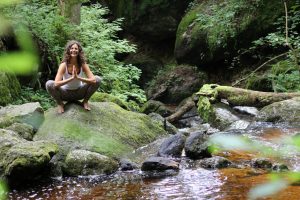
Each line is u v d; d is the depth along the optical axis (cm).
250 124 667
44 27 779
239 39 1012
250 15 995
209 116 743
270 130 608
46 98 728
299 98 697
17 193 398
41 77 781
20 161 410
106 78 870
